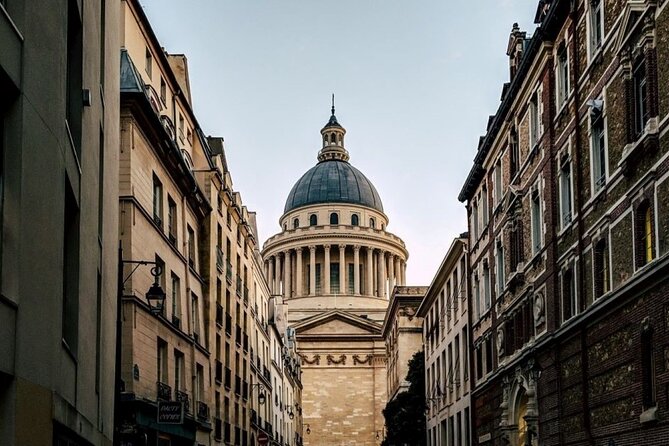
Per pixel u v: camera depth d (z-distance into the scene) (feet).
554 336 97.91
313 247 483.51
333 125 542.98
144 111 95.96
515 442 122.52
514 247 123.24
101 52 66.80
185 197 123.13
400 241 505.66
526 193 116.16
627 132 75.77
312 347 437.99
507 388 124.98
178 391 114.93
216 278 141.59
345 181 508.12
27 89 38.06
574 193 92.84
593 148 86.63
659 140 68.80
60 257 44.24
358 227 488.02
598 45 85.10
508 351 127.54
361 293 482.69
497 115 130.82
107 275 69.41
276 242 494.59
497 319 134.62
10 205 36.73
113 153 74.18
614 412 79.05
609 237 81.00
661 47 68.80
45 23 41.01
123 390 90.68
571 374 92.84
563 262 97.30
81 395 53.93
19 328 36.52
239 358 168.25
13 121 37.17
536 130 112.37
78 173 51.65
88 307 57.00
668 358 66.03
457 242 167.73
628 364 75.10
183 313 119.34
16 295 36.32
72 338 51.16
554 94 102.53
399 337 299.79
